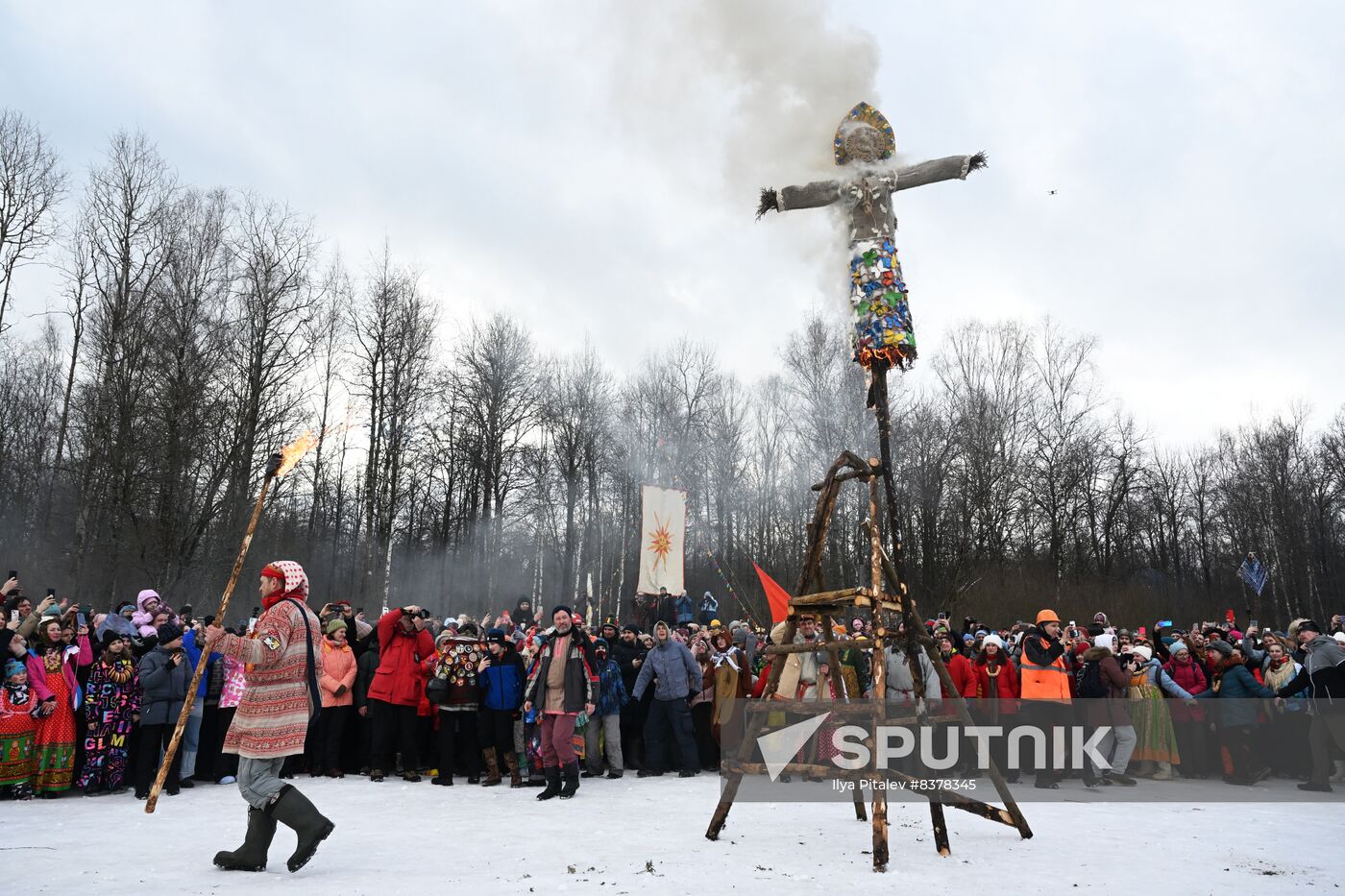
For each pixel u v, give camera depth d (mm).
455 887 4883
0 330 26688
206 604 27266
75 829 7371
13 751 9258
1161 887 4941
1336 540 47844
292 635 5859
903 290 6516
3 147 26984
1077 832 6977
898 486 33031
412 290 33312
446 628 11172
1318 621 45125
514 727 11031
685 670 11773
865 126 6703
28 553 31047
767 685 6418
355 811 8250
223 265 28391
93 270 27531
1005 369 36844
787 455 38688
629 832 6926
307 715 5859
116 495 25594
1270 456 48594
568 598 37781
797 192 6652
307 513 35844
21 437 35625
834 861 5594
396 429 32094
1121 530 44344
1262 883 5141
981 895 4656
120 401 26219
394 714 11133
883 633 5852
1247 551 48094
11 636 9500
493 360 36844
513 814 8039
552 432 39406
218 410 27469
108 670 10031
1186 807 8820
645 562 19891
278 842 6602
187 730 10234
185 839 6809
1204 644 13477
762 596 33094
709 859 5684
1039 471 37438
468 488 36844
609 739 11562
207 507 26828
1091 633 11625
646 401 40625
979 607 31000
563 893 4711
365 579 31031
